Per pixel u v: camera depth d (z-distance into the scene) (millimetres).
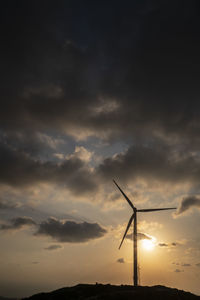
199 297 91688
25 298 98500
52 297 93375
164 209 110750
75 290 97375
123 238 110250
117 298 83688
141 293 87812
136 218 109812
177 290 99250
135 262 101250
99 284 103188
